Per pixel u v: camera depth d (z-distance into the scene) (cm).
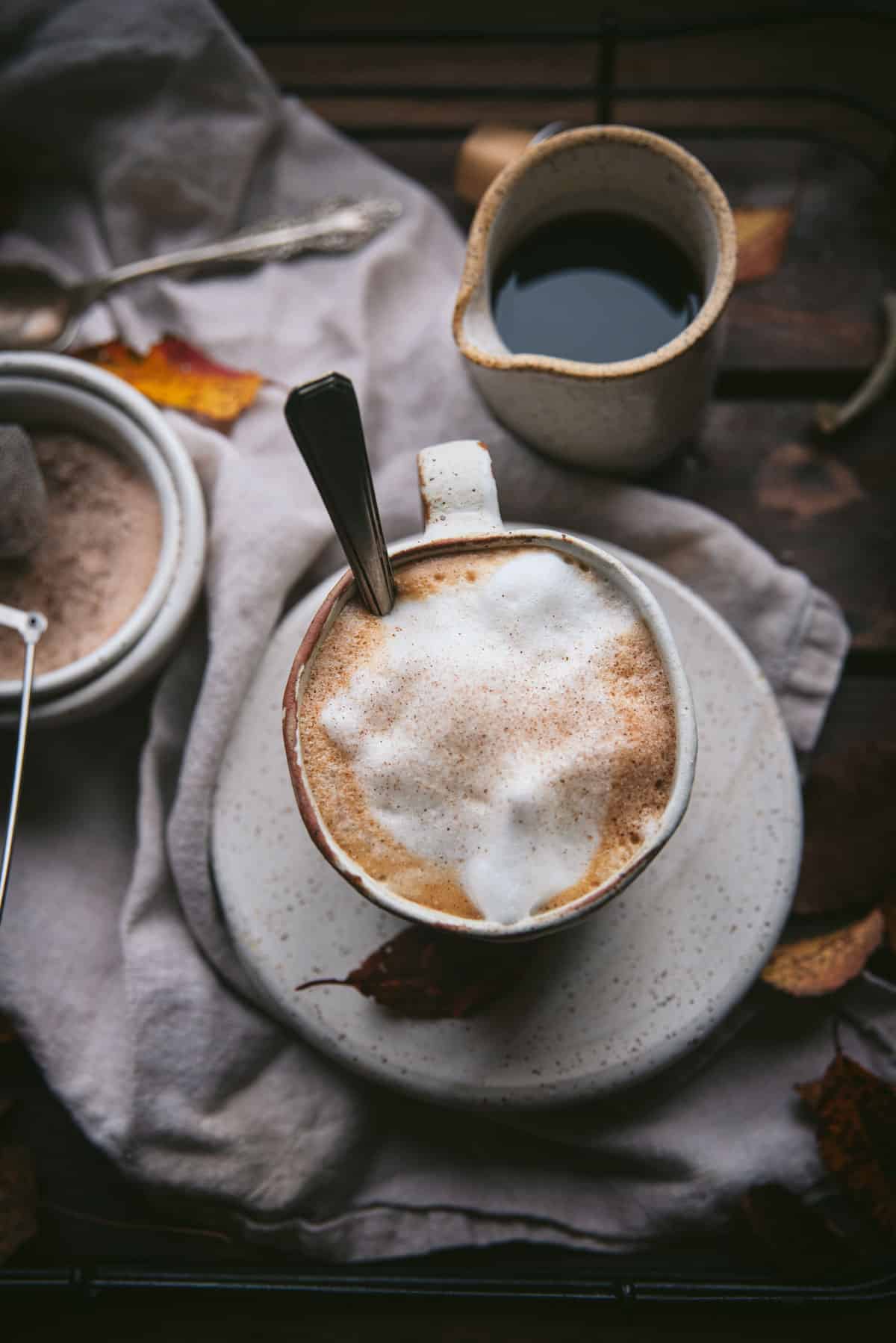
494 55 56
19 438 42
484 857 36
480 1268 44
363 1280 42
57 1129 45
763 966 41
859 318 49
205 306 48
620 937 41
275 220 49
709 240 42
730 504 48
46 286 48
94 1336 45
